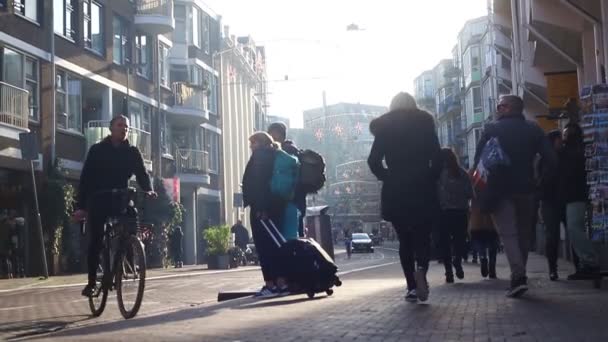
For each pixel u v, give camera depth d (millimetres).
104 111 30344
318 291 9539
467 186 12758
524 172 8438
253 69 59031
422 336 5742
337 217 92750
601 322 6359
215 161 45688
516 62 30703
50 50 25547
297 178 9688
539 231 29438
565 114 22359
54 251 24453
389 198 8008
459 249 13047
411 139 7984
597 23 17016
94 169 8445
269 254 9617
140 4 33719
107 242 8461
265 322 6824
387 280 13664
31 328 7867
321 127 83812
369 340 5578
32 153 18859
